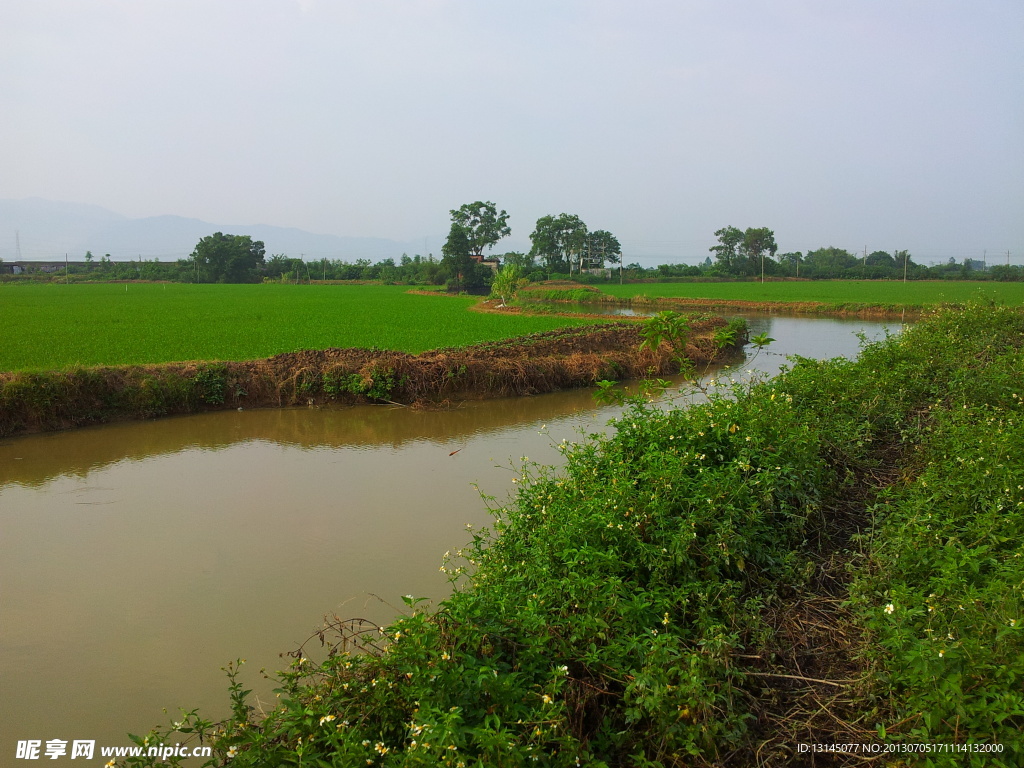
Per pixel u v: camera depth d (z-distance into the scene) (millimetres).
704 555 4445
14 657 5023
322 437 11695
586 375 16562
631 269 92062
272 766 3002
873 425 7289
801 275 89812
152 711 4422
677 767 3125
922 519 4461
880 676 3307
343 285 81375
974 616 3246
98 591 6004
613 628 3766
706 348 19891
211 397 13562
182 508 8062
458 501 8156
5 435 11484
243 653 5023
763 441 5664
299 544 6930
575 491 5301
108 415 12516
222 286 74688
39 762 3990
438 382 14602
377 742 3086
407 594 5797
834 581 4672
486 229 82312
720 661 3498
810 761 3191
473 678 3203
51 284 75812
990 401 7840
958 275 83625
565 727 3146
